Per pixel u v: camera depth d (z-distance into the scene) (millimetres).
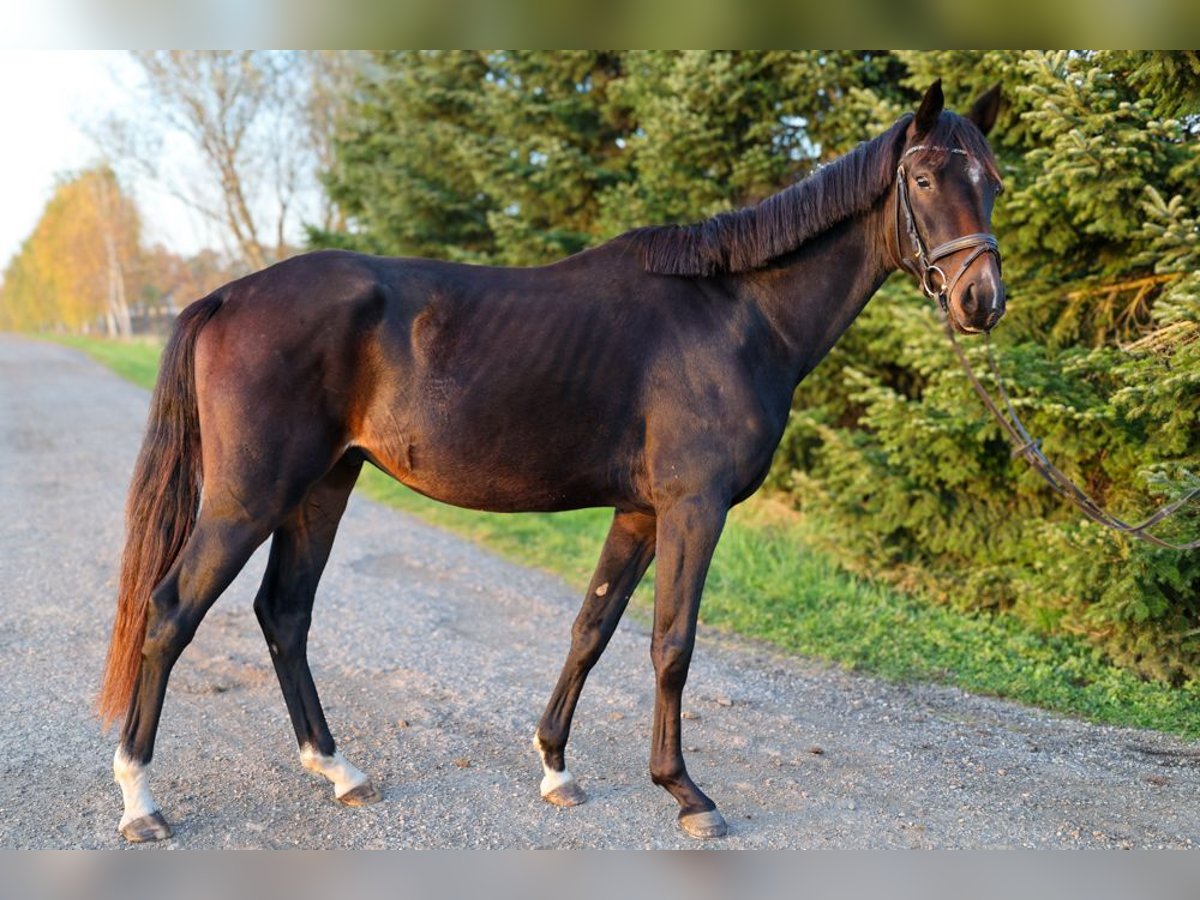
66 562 6148
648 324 2848
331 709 3846
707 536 2773
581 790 3076
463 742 3533
